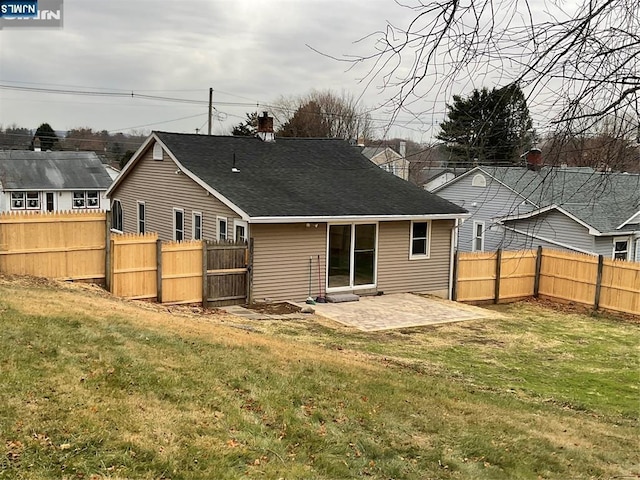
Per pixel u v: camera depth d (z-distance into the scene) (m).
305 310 15.59
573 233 22.41
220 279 15.71
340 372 8.73
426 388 8.75
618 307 18.22
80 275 14.29
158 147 20.69
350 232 17.66
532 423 7.79
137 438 5.44
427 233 19.03
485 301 19.80
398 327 14.75
